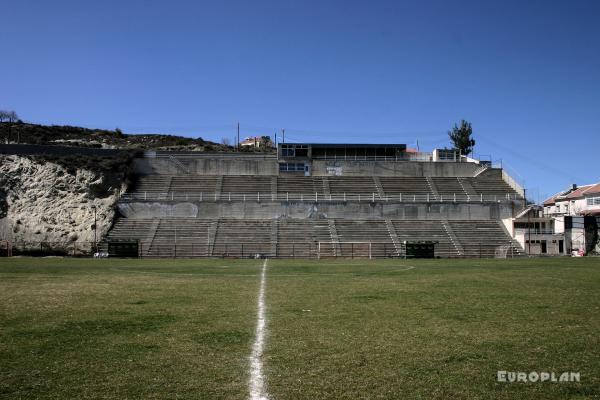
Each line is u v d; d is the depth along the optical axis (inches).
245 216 3270.2
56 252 2822.3
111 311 756.6
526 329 614.2
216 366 455.8
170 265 1999.3
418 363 464.4
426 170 3868.1
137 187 3476.9
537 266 1956.2
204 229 3061.0
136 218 3179.1
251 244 2918.3
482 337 569.0
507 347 522.9
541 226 3174.2
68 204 3122.5
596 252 3073.3
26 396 379.9
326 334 585.6
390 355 492.1
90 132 5295.3
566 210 4077.3
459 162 3892.7
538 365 458.9
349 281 1273.4
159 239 2928.2
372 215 3336.6
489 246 3041.3
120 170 3454.7
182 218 3196.4
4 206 3053.6
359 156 4028.1
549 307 795.4
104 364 462.6
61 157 3390.7
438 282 1240.8
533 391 392.2
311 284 1187.9
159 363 465.7
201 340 555.2
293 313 735.7
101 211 3107.8
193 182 3575.3
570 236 3075.8
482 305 818.8
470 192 3656.5
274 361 471.5
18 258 2522.1
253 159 3789.4
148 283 1208.8
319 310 764.0
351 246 2955.2
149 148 4694.9
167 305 821.2
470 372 437.4
